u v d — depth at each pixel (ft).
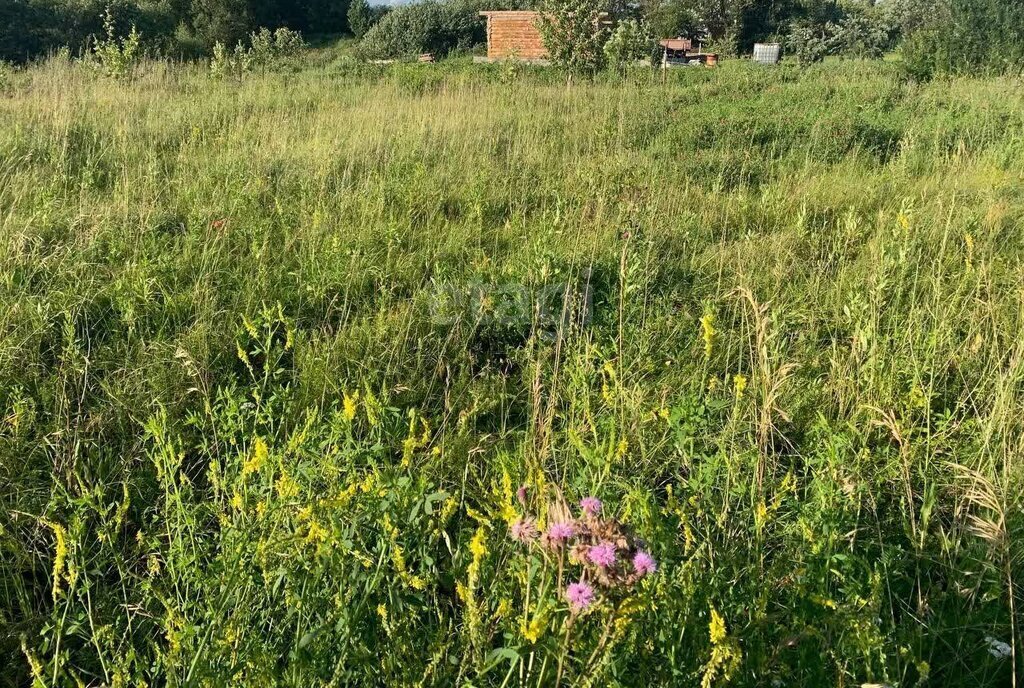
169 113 34.30
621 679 6.74
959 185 26.27
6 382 12.26
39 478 10.61
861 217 22.43
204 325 13.99
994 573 8.57
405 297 16.52
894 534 9.55
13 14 93.04
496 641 7.75
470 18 135.64
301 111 37.24
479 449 10.81
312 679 6.88
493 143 30.27
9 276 14.89
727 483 8.56
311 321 15.42
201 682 6.39
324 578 7.23
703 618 7.09
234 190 21.38
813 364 13.82
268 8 170.50
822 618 7.21
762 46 114.21
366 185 23.02
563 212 22.35
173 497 8.71
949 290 16.42
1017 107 38.34
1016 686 7.84
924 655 8.08
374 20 181.98
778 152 32.32
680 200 24.17
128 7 110.52
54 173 23.20
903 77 58.39
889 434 11.68
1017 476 10.39
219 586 7.24
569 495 8.29
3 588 9.02
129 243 17.75
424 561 7.23
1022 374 12.80
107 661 8.05
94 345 13.98
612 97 43.83
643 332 14.47
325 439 9.50
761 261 18.58
